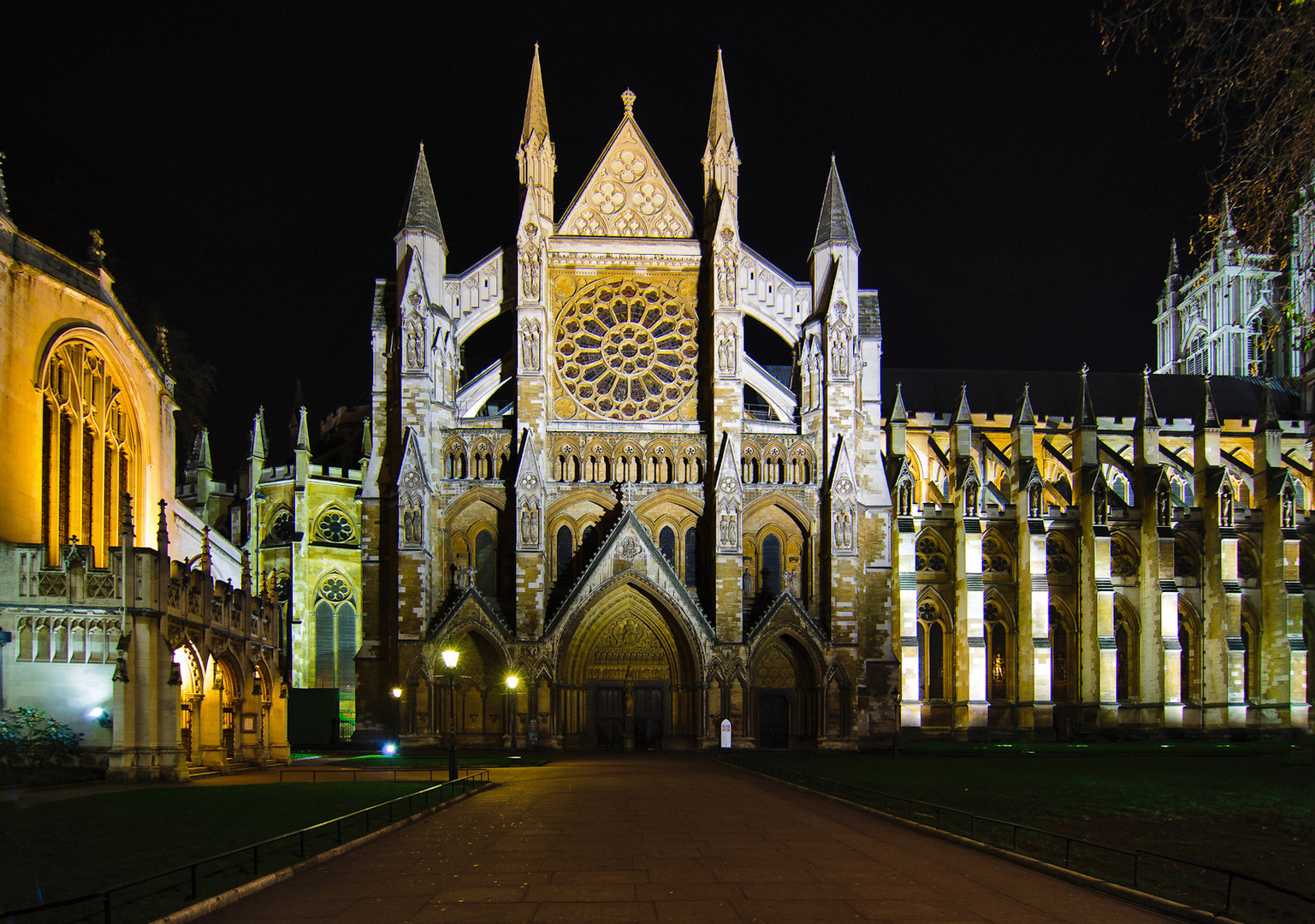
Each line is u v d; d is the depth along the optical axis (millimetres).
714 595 70188
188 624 41375
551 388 73625
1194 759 59125
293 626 86375
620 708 69750
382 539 71062
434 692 67500
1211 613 93875
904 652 86625
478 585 71375
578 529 72375
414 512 68625
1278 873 22891
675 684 70062
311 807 30234
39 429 40812
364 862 22703
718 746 68250
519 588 68750
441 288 74188
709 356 73688
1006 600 92688
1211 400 98375
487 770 45281
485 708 68188
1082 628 91625
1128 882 20391
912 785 40844
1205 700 93375
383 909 18078
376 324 73188
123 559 37562
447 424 72312
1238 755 62812
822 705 69000
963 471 91250
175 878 19891
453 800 34031
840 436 72500
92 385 46062
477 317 74688
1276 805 34812
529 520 69438
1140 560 94812
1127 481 105688
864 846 25047
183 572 41188
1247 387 113375
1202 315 130125
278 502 89938
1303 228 23594
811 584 72438
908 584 87250
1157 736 88812
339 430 109250
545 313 72500
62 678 37188
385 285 74375
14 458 39031
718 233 73062
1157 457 96938
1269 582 96250
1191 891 20391
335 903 18578
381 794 34406
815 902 18672
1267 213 22688
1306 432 106250
